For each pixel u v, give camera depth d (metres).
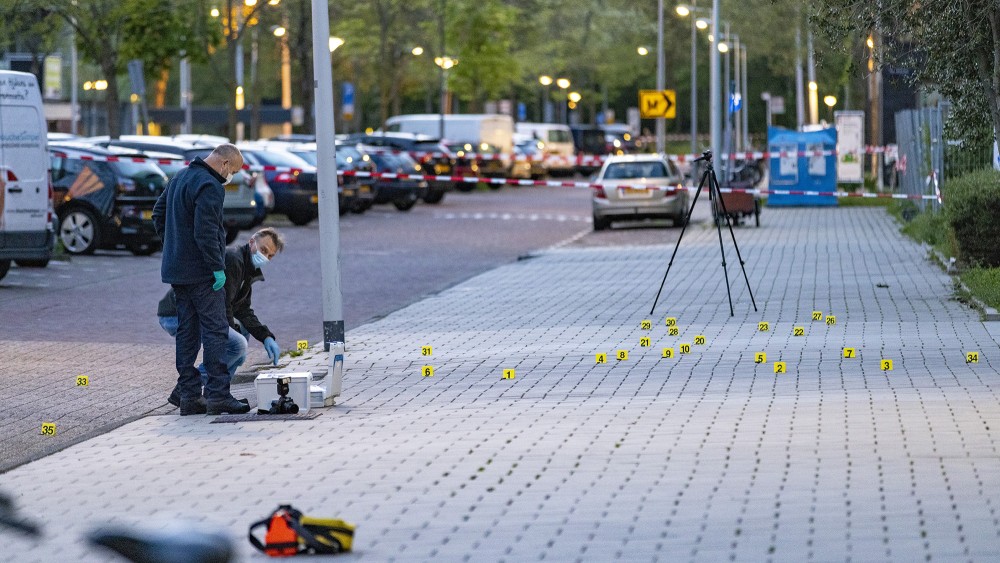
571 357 39.75
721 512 21.42
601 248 85.38
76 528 22.17
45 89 148.88
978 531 19.92
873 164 161.75
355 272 72.62
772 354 39.00
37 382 38.91
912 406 29.91
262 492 24.11
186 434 30.28
